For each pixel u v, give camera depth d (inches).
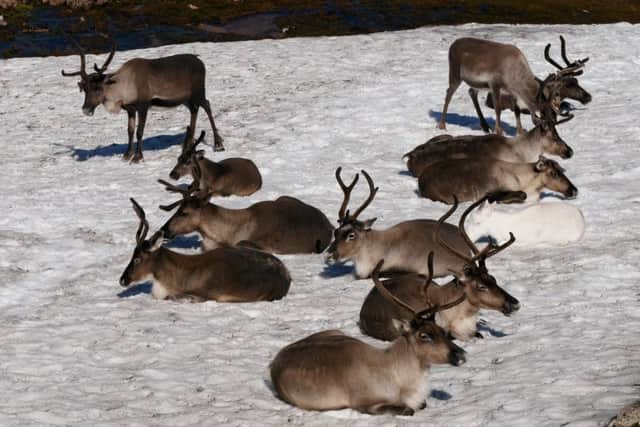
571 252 1015.0
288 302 909.2
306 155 1581.0
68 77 2209.6
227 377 726.5
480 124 1723.7
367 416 629.9
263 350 788.0
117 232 1187.9
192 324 853.2
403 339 624.7
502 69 1619.1
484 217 1039.6
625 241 1049.5
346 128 1729.8
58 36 2938.0
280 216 1066.7
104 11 3253.0
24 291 994.7
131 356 781.3
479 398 652.7
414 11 3309.5
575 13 3368.6
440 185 1259.8
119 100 1583.4
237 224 1052.5
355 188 1379.2
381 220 1194.0
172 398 689.6
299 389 645.3
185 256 920.3
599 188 1299.2
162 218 1245.1
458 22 3164.4
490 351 749.9
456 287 755.4
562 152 1362.0
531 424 595.2
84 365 764.6
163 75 1596.9
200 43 2541.8
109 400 690.2
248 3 3422.7
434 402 655.1
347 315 856.3
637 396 620.7
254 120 1814.7
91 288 987.9
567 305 853.2
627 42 2413.9
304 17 3228.3
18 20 3100.4
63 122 1881.2
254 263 907.4
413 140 1657.2
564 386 654.5
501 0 3508.9
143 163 1582.2
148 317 875.4
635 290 885.8
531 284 922.1
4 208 1315.2
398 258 927.0
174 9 3304.6
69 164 1592.0
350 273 992.9
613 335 759.7
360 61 2253.9
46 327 861.2
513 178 1220.5
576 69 1796.3
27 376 740.7
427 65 2193.7
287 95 1983.3
